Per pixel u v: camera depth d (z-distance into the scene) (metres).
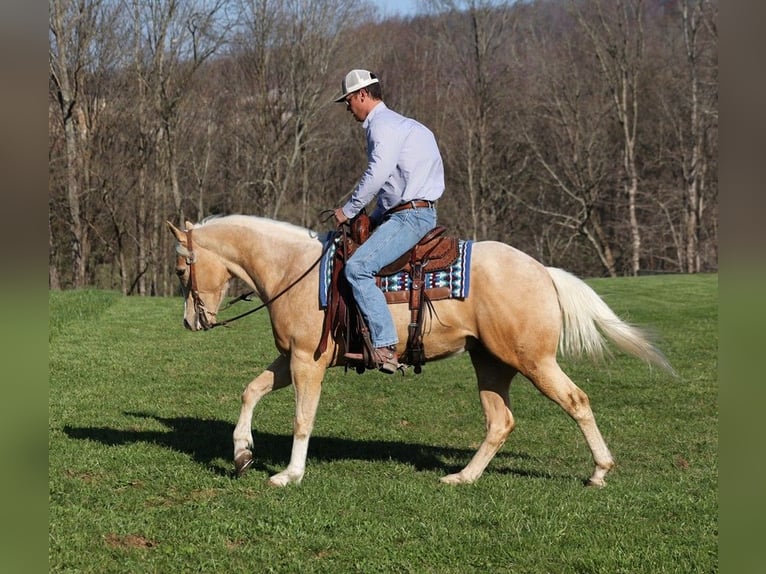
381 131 5.80
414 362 6.17
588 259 42.41
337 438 7.97
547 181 39.38
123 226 32.25
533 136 40.25
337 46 36.34
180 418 8.51
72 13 28.98
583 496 5.84
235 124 35.69
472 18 38.16
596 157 39.44
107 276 33.94
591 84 40.50
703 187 39.75
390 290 5.92
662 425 8.60
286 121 35.44
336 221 5.92
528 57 40.28
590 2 39.69
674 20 40.78
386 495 5.82
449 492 5.91
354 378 11.18
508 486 6.11
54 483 5.84
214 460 6.74
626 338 6.04
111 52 31.00
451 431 8.45
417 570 4.61
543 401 9.71
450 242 6.01
